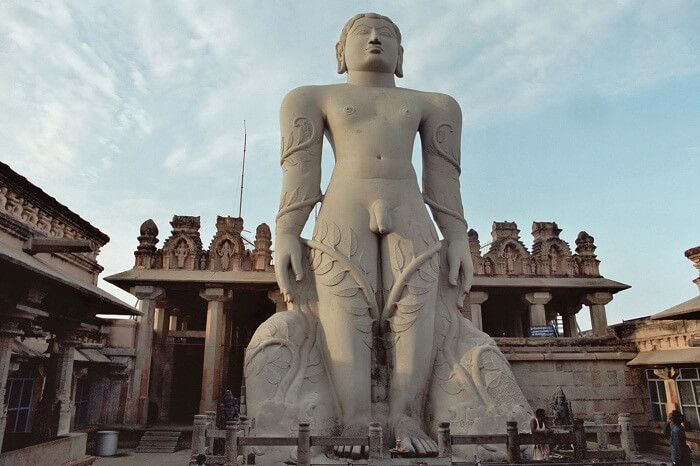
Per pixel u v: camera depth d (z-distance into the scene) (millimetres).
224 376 25938
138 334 23297
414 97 13477
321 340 11773
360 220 12117
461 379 11414
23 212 12508
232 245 25109
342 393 11125
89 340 20172
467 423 10844
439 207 13172
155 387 24750
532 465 7719
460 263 12781
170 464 18172
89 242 9320
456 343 12133
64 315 9586
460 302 12633
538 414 10594
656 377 18609
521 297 27344
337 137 12977
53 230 14055
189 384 29875
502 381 11391
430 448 10336
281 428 10539
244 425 9695
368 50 13688
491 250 27562
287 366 11375
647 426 18500
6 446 10875
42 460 8859
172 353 26062
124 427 21594
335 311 11570
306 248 12672
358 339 11414
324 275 11836
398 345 11469
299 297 12336
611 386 18984
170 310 27609
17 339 15984
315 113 13172
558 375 18922
